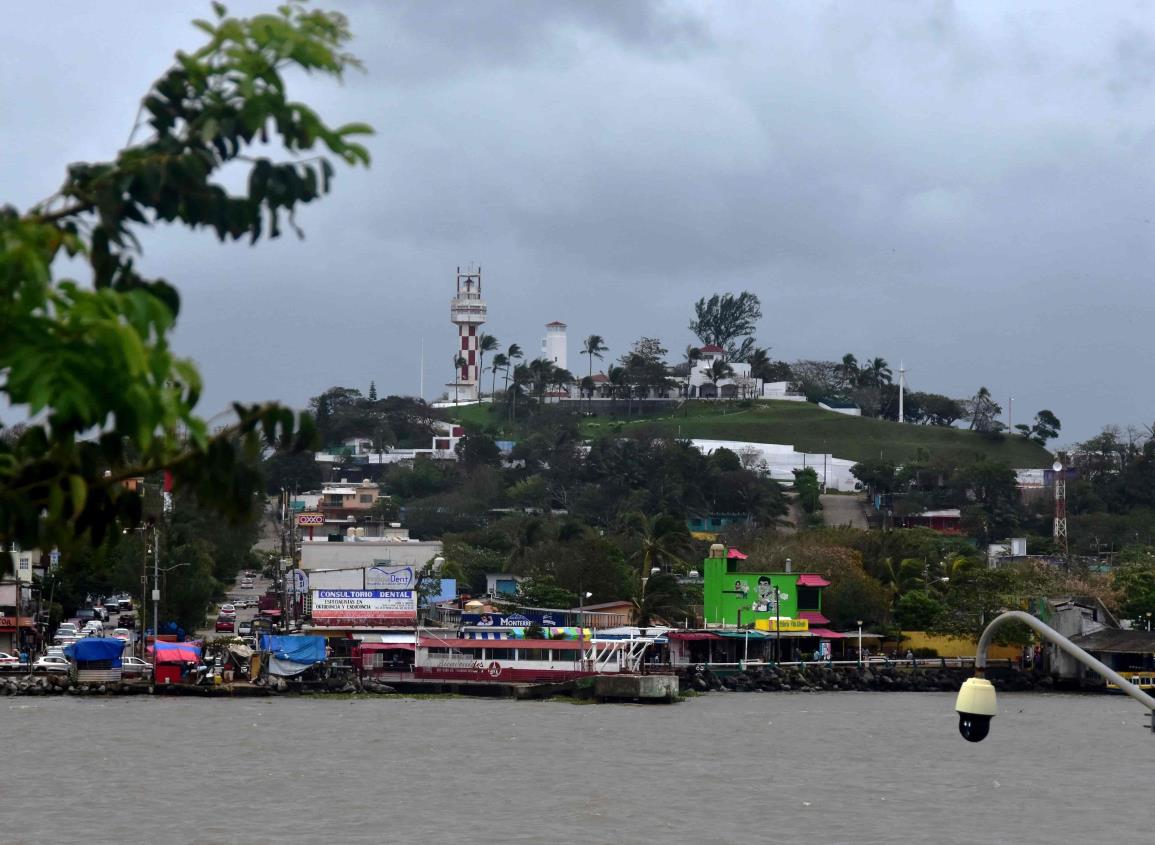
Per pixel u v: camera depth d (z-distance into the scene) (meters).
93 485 19.69
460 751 159.00
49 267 17.20
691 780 139.00
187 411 17.88
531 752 159.25
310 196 19.84
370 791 128.25
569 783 135.00
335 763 146.88
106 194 18.64
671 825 114.81
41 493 19.38
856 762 156.38
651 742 171.75
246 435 20.19
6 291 17.03
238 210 19.53
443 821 114.12
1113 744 178.62
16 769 139.25
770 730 189.38
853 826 116.38
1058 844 110.81
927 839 111.62
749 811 122.12
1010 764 157.12
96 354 17.27
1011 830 116.12
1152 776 148.00
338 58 19.59
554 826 112.94
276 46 19.31
